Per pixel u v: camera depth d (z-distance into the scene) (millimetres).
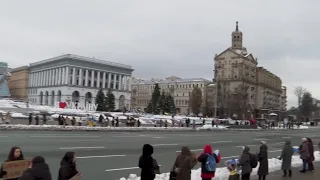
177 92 157750
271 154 23719
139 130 41656
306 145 15914
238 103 109625
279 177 13930
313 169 16375
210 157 9727
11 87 190000
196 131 47656
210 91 129125
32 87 168250
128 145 23000
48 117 49969
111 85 152625
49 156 15797
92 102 144625
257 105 141375
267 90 152000
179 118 74000
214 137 36406
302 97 148625
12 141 20922
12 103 84750
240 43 138500
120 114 70562
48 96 150375
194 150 22516
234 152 23141
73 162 7688
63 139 24297
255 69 141750
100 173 12906
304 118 146500
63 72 142000
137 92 182875
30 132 29453
